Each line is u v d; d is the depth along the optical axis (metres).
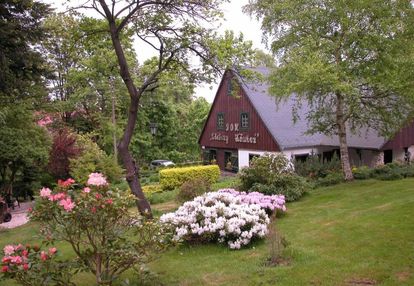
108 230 5.39
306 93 16.25
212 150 33.59
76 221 5.21
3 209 19.39
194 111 41.34
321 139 26.61
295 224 10.14
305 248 7.64
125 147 11.10
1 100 16.27
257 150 27.81
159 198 17.14
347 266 6.39
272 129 26.25
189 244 8.76
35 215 5.18
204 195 10.65
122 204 5.40
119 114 31.09
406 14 14.52
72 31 12.77
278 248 7.30
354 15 14.40
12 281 6.82
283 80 14.94
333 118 17.70
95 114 29.12
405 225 8.34
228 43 11.11
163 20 11.78
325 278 5.97
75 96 27.44
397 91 14.45
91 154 21.64
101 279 5.51
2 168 20.56
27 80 16.73
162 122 36.84
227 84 30.47
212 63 11.74
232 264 7.21
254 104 27.62
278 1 15.34
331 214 10.95
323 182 17.06
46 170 23.08
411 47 14.41
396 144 24.19
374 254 6.84
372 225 8.70
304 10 14.88
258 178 14.59
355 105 15.26
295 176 15.10
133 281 6.34
